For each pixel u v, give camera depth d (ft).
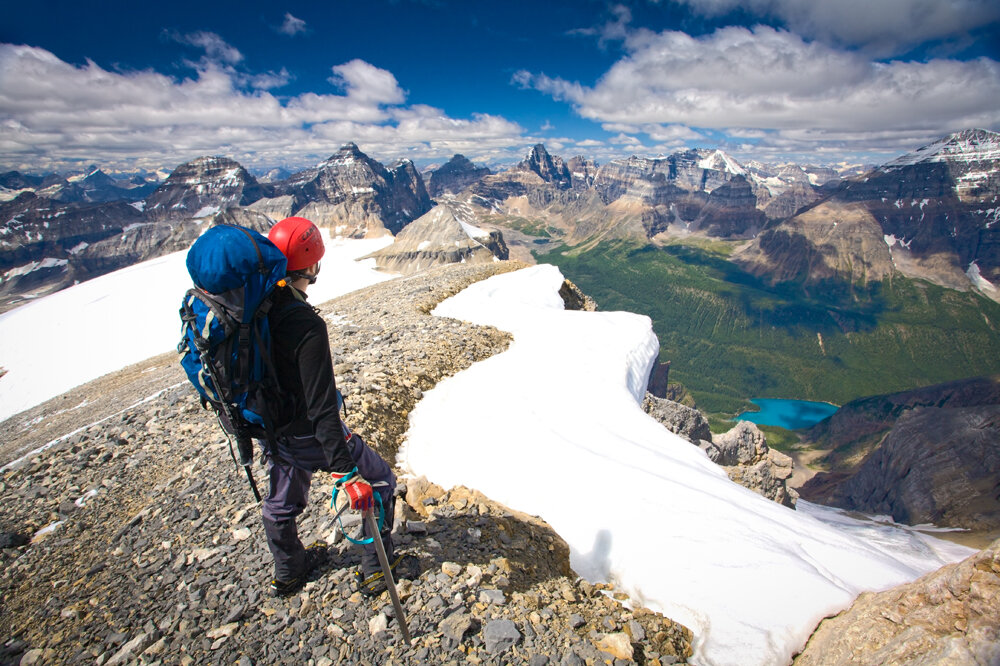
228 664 13.80
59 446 34.06
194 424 33.32
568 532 22.17
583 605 17.60
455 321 54.13
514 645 14.74
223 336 11.28
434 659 13.97
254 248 11.12
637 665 14.74
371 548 15.75
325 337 12.07
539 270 89.71
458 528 20.21
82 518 23.16
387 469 15.64
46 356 362.94
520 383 38.11
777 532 21.66
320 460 13.52
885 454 528.22
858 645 14.46
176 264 575.79
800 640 16.26
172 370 103.04
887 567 20.21
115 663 14.06
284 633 14.82
